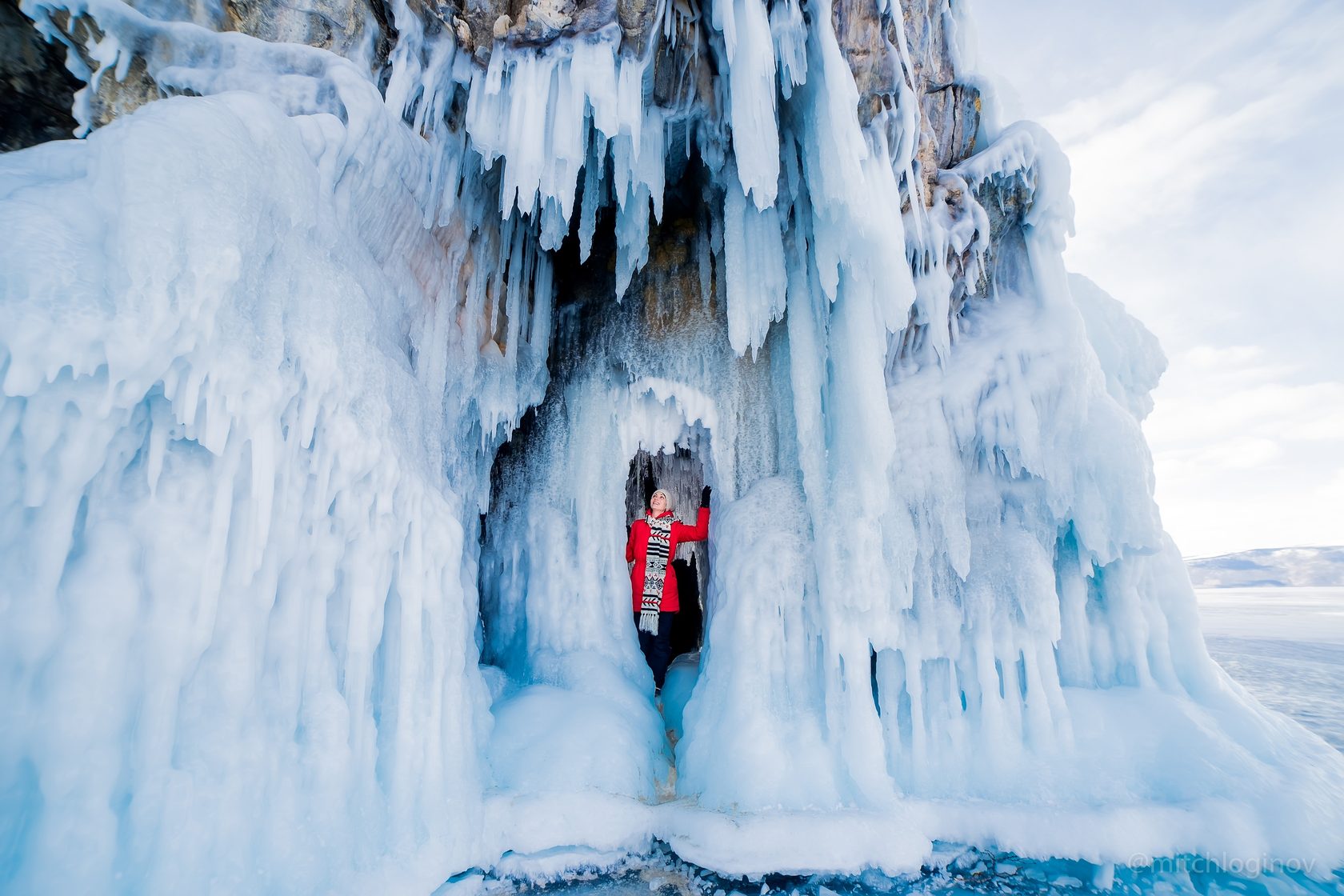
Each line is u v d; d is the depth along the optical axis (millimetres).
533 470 4922
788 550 3777
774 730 3377
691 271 4750
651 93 3641
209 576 1997
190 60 2709
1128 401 4801
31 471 1686
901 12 3709
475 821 2748
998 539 3777
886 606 3408
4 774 1609
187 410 1933
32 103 2645
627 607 4605
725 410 4504
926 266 4062
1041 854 2902
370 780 2443
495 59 3424
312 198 2502
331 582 2459
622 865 2908
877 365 3639
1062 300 4035
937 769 3363
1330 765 3256
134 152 1844
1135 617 3766
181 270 1867
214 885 1865
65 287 1682
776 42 3424
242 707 2086
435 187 3557
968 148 4555
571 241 5078
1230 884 2676
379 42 3279
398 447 2791
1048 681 3463
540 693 3785
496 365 4340
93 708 1717
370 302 2889
